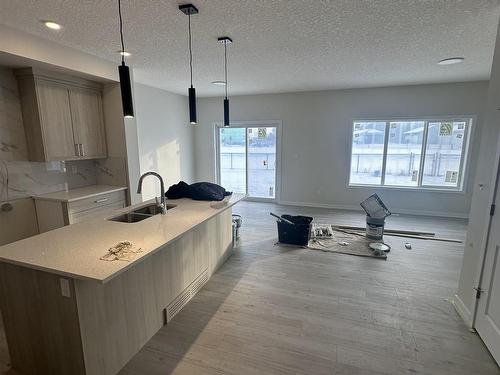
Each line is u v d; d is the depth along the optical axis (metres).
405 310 2.52
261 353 2.04
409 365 1.92
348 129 5.76
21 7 2.15
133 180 4.14
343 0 2.09
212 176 6.98
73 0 2.04
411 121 5.44
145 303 2.11
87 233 2.05
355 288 2.89
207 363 1.95
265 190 6.79
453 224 4.92
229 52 3.28
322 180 6.12
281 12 2.28
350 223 4.99
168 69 4.04
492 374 1.85
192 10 2.21
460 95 5.01
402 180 5.70
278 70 4.12
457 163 5.34
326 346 2.10
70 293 1.55
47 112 3.22
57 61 2.96
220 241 3.36
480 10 2.25
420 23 2.50
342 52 3.29
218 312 2.51
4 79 3.03
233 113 6.52
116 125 3.95
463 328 2.28
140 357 2.00
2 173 3.10
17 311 1.73
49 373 1.76
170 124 6.02
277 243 4.10
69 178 3.84
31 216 3.40
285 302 2.66
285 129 6.18
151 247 1.78
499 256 1.94
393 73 4.33
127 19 2.38
